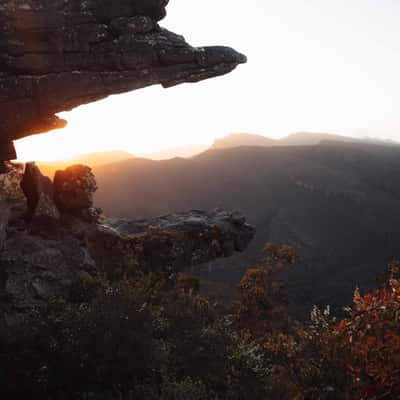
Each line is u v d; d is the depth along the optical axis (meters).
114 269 21.61
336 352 10.80
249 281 43.78
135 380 11.45
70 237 20.27
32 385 10.95
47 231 20.05
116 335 12.27
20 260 17.30
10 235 18.61
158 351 12.87
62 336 12.26
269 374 13.96
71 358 11.49
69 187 21.84
